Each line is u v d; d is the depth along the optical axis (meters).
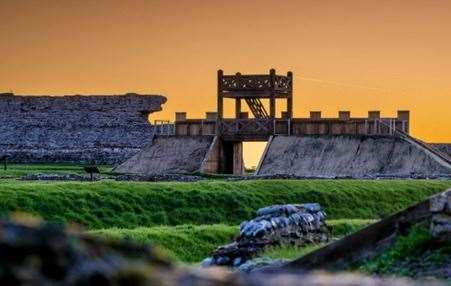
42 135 196.50
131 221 88.25
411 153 124.56
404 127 127.81
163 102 197.00
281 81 136.12
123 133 194.88
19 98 198.12
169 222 90.38
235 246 49.88
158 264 15.40
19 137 196.50
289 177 115.94
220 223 92.00
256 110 138.00
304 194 100.88
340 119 130.25
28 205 84.94
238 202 96.06
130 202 91.00
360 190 103.44
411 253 35.28
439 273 33.56
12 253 14.39
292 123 132.50
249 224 50.69
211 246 71.56
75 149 194.88
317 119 131.38
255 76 134.62
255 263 43.81
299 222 54.28
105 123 195.88
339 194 101.81
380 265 35.19
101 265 14.52
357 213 99.50
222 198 96.19
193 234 72.31
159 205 92.25
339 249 37.19
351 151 126.88
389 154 125.31
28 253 14.45
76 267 14.38
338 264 37.03
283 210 54.03
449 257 34.50
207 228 75.19
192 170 130.75
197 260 68.81
